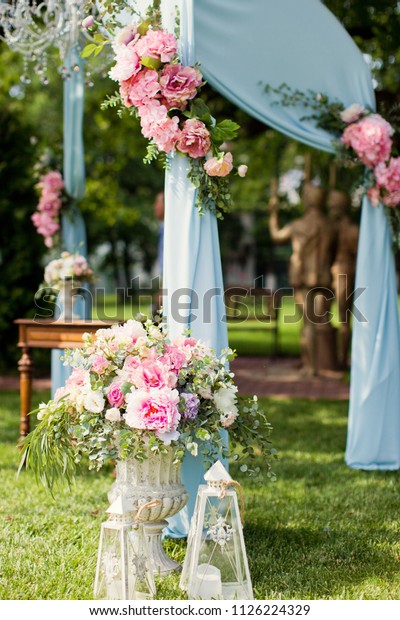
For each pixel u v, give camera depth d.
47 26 6.07
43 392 9.59
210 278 4.48
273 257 32.34
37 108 14.63
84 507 4.96
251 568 3.94
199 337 4.47
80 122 7.21
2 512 4.86
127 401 3.66
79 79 7.08
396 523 4.70
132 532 3.52
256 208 24.84
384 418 6.03
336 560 4.06
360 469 6.03
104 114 12.85
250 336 18.22
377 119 5.68
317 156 12.45
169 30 4.41
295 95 5.62
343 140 5.75
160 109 4.31
